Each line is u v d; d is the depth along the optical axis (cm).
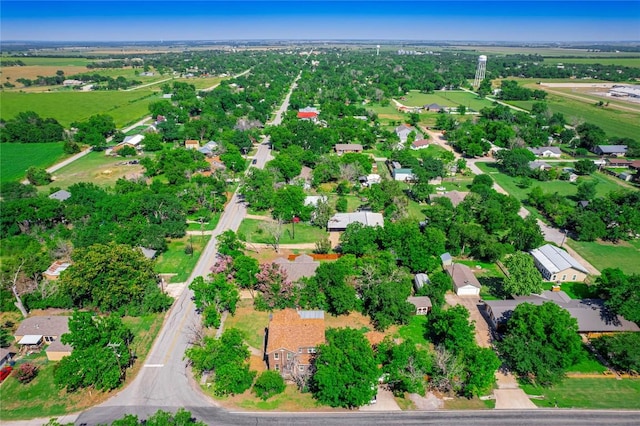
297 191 12062
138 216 10975
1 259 9788
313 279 8094
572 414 6006
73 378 6078
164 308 8212
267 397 6253
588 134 19038
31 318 7562
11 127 19800
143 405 6122
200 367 6425
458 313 7081
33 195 12850
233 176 15375
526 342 6644
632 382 6581
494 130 19788
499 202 12219
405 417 5959
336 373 6025
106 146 18950
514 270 8244
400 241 9500
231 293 7925
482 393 6231
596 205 11781
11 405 6128
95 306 8119
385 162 17350
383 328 7625
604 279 8088
